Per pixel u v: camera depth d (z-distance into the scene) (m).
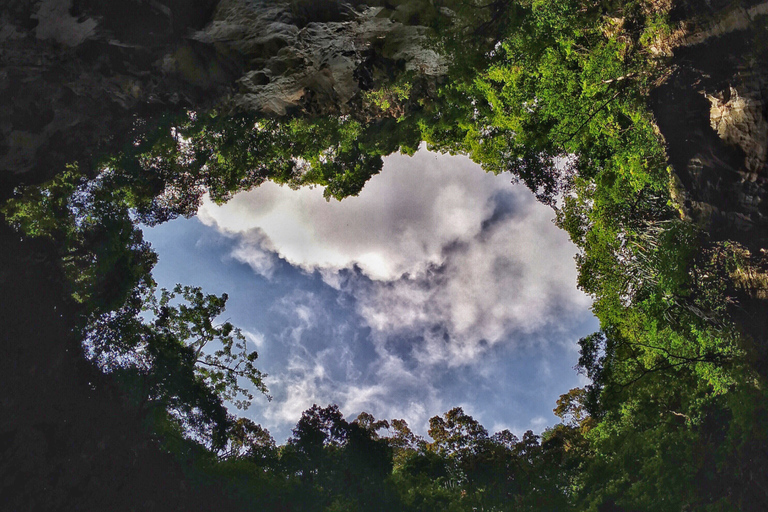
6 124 20.03
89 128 23.81
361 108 29.25
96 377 25.03
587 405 30.30
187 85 24.30
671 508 23.00
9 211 21.66
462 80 24.98
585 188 25.83
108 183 25.62
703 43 18.41
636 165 21.48
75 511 21.64
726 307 19.55
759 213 17.16
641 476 26.80
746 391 18.00
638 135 21.52
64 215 23.83
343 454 31.12
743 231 18.05
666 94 20.00
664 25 19.38
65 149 23.39
